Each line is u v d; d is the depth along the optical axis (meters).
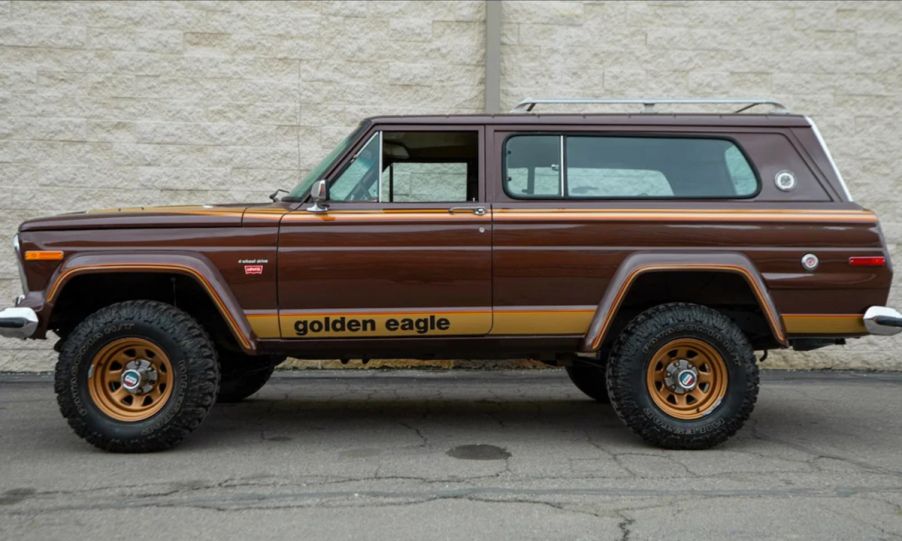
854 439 5.28
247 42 8.36
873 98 8.68
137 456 4.75
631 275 4.89
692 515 3.72
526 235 4.98
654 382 4.90
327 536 3.45
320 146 8.45
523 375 8.01
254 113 8.38
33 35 8.16
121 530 3.51
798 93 8.66
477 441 5.17
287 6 8.39
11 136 8.16
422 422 5.78
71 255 4.83
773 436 5.36
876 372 8.40
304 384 7.46
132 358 4.83
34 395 6.85
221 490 4.08
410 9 8.51
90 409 4.71
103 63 8.23
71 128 8.20
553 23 8.59
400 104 8.52
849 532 3.51
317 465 4.56
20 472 4.40
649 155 5.19
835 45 8.66
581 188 5.14
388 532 3.49
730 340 4.83
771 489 4.12
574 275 4.98
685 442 4.83
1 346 8.05
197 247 4.89
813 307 4.94
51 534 3.46
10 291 8.14
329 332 4.97
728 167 5.16
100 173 8.24
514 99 8.58
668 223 4.98
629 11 8.61
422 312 4.98
